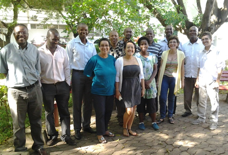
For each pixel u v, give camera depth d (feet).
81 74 11.72
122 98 11.60
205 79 13.26
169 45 13.69
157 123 14.03
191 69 15.01
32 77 9.41
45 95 10.62
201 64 13.55
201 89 13.71
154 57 13.08
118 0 17.17
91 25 17.10
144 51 12.94
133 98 11.54
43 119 15.02
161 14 25.59
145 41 12.72
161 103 14.05
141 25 19.04
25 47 9.32
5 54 9.14
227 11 25.50
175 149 10.56
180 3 26.86
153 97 12.82
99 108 11.19
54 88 10.73
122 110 13.50
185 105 15.57
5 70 9.38
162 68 13.88
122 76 11.55
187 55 15.12
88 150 10.60
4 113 15.15
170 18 23.82
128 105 11.44
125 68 11.38
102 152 10.37
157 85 14.37
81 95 11.91
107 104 11.63
